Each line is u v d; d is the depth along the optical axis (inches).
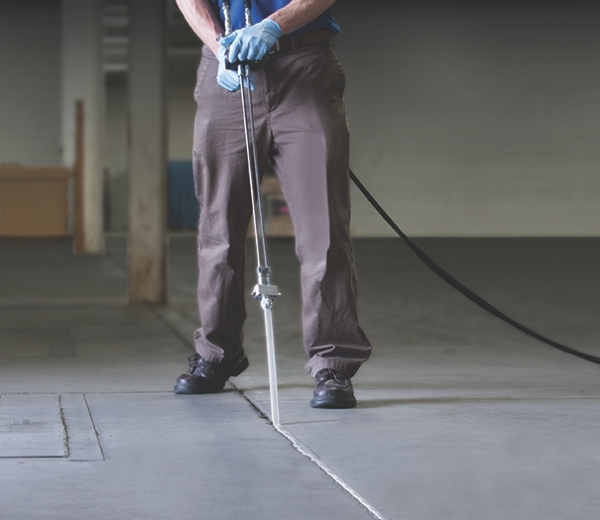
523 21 785.6
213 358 128.1
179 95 904.9
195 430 104.7
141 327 219.0
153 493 80.0
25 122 833.5
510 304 282.5
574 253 541.3
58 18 832.9
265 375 146.8
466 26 789.9
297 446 97.0
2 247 584.7
